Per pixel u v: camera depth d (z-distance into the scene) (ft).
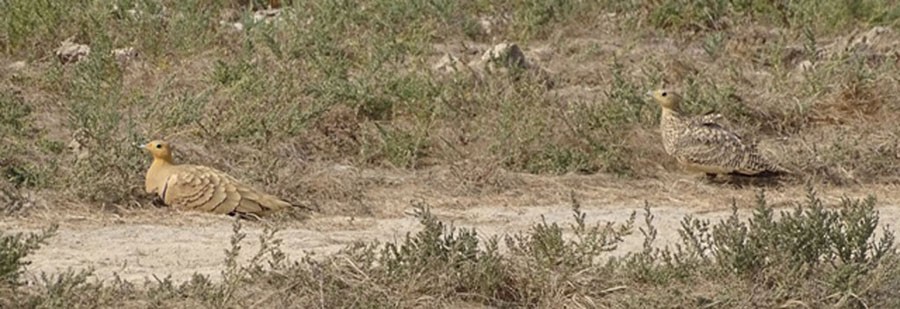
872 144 78.84
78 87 76.69
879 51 93.50
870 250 56.34
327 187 68.08
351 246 56.18
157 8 87.45
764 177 74.84
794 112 82.58
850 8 98.78
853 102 83.35
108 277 53.98
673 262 57.47
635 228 64.85
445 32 92.99
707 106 81.76
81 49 83.92
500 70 82.53
